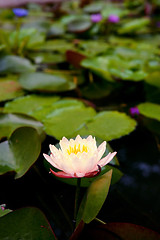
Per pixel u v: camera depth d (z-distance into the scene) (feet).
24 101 3.19
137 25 5.17
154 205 2.54
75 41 5.02
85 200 2.27
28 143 2.55
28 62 3.77
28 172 2.64
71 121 2.93
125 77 3.49
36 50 4.55
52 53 4.46
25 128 2.61
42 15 7.39
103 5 8.43
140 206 2.53
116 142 2.93
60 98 3.30
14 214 2.25
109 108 3.31
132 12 7.75
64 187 2.59
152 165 2.80
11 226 2.22
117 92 3.59
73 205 2.49
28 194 2.52
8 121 2.85
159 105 3.22
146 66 3.84
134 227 2.24
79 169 2.26
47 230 2.23
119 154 2.85
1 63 3.67
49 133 2.81
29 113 3.04
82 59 3.87
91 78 3.83
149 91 3.54
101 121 2.96
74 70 3.99
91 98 3.46
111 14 5.88
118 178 2.54
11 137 2.61
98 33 5.92
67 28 5.37
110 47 4.42
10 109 3.08
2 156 2.54
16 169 2.49
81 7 8.93
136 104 3.38
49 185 2.59
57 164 2.30
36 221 2.25
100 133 2.82
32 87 3.28
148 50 4.56
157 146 2.93
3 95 3.26
